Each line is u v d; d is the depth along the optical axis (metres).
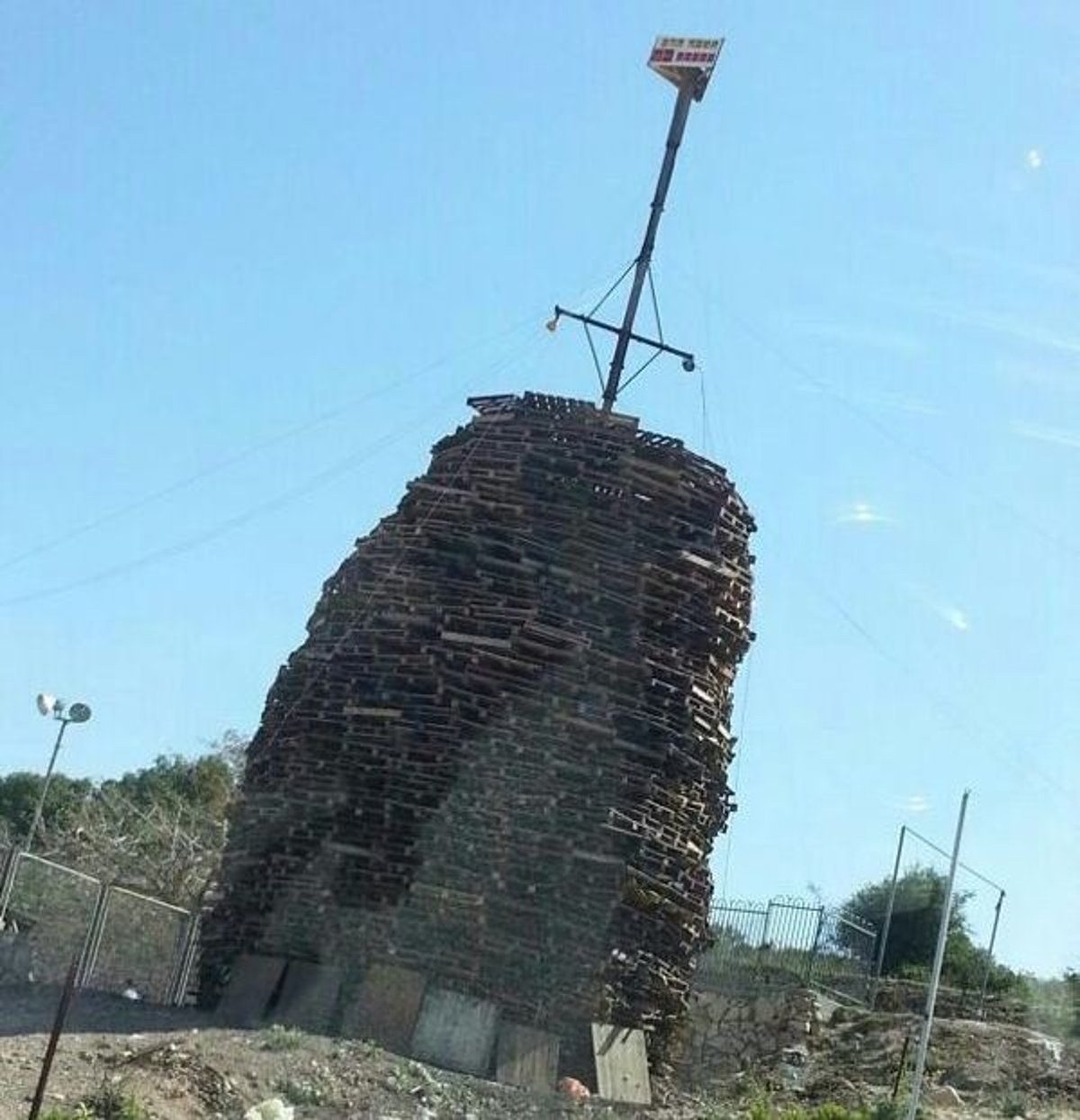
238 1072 17.97
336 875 22.42
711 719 23.75
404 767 22.53
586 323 25.47
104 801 48.03
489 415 24.17
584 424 23.84
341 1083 18.50
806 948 31.27
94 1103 15.84
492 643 22.78
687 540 23.92
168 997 25.59
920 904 40.62
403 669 22.97
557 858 22.16
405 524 23.86
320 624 24.08
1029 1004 34.78
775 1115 20.30
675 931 22.98
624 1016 22.28
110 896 25.59
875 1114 20.08
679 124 26.56
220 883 23.95
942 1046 26.38
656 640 23.38
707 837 23.89
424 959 21.67
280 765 23.52
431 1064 20.77
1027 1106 22.66
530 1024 21.55
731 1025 28.11
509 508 23.39
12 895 24.70
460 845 22.11
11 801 55.69
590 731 22.64
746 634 24.73
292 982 21.84
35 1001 21.92
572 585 23.12
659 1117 19.88
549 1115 19.12
